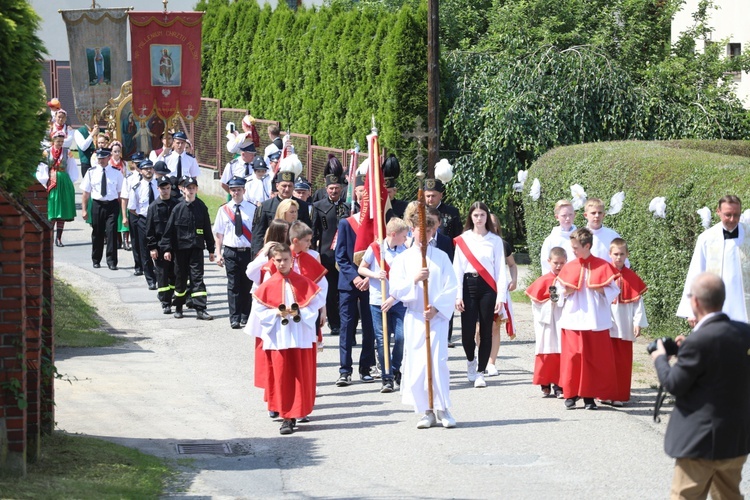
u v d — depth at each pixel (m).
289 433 15.92
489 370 19.91
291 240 17.17
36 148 13.08
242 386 19.17
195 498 12.64
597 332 17.08
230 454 14.80
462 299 18.95
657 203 21.11
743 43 39.53
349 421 16.67
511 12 39.34
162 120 41.62
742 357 10.15
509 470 13.81
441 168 22.33
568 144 34.16
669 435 10.38
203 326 25.00
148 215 26.48
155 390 18.69
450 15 42.72
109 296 28.58
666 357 10.49
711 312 10.34
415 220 16.94
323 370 20.77
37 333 13.38
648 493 12.78
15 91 12.38
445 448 14.94
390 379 18.64
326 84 40.19
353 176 24.08
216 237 24.94
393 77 35.22
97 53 41.94
